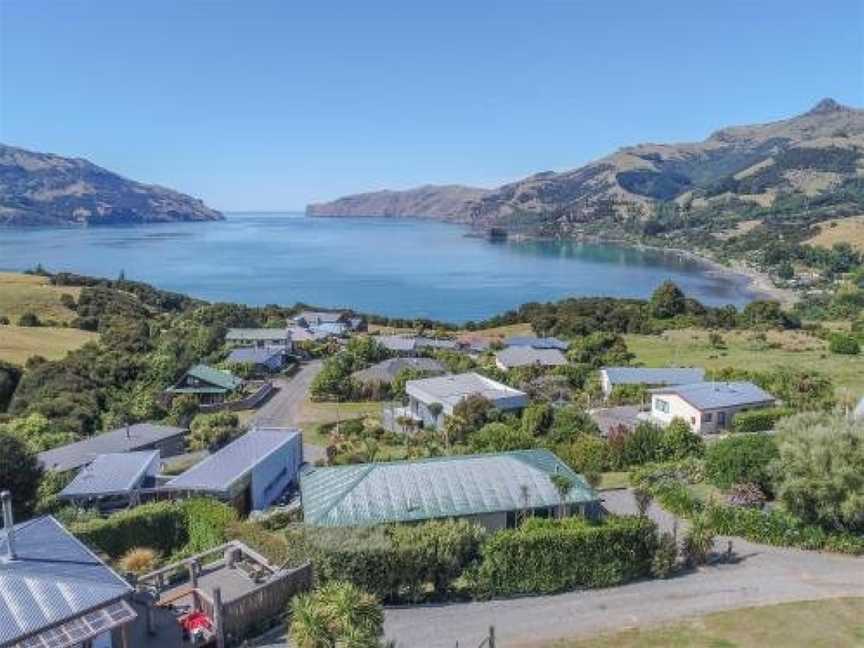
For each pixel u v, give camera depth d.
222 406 85.75
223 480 45.94
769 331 131.38
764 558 37.03
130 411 82.19
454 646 28.75
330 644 24.08
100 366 97.44
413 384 77.69
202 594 30.45
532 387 85.75
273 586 30.12
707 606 31.83
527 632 29.78
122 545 38.06
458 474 40.62
